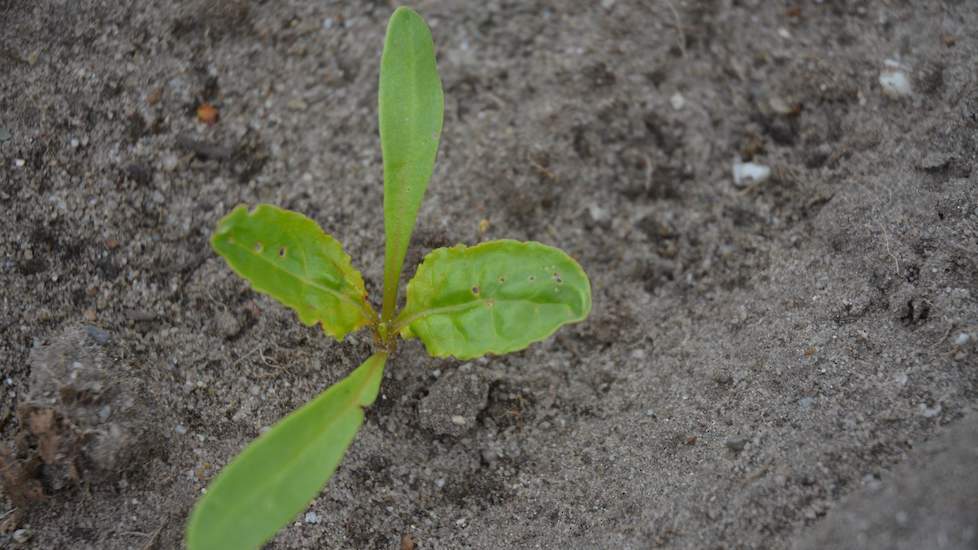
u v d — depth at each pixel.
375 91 0.24
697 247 0.23
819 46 0.24
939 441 0.20
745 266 0.23
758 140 0.24
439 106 0.21
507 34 0.24
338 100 0.24
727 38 0.24
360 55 0.24
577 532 0.21
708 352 0.22
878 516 0.20
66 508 0.21
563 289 0.21
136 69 0.23
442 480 0.22
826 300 0.22
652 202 0.24
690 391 0.22
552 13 0.25
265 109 0.23
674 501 0.21
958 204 0.22
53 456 0.21
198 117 0.23
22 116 0.22
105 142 0.23
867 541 0.20
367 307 0.21
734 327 0.22
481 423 0.22
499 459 0.22
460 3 0.25
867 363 0.21
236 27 0.24
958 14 0.24
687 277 0.23
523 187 0.24
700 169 0.24
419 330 0.21
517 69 0.24
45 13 0.23
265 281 0.20
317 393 0.22
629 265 0.23
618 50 0.24
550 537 0.21
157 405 0.22
